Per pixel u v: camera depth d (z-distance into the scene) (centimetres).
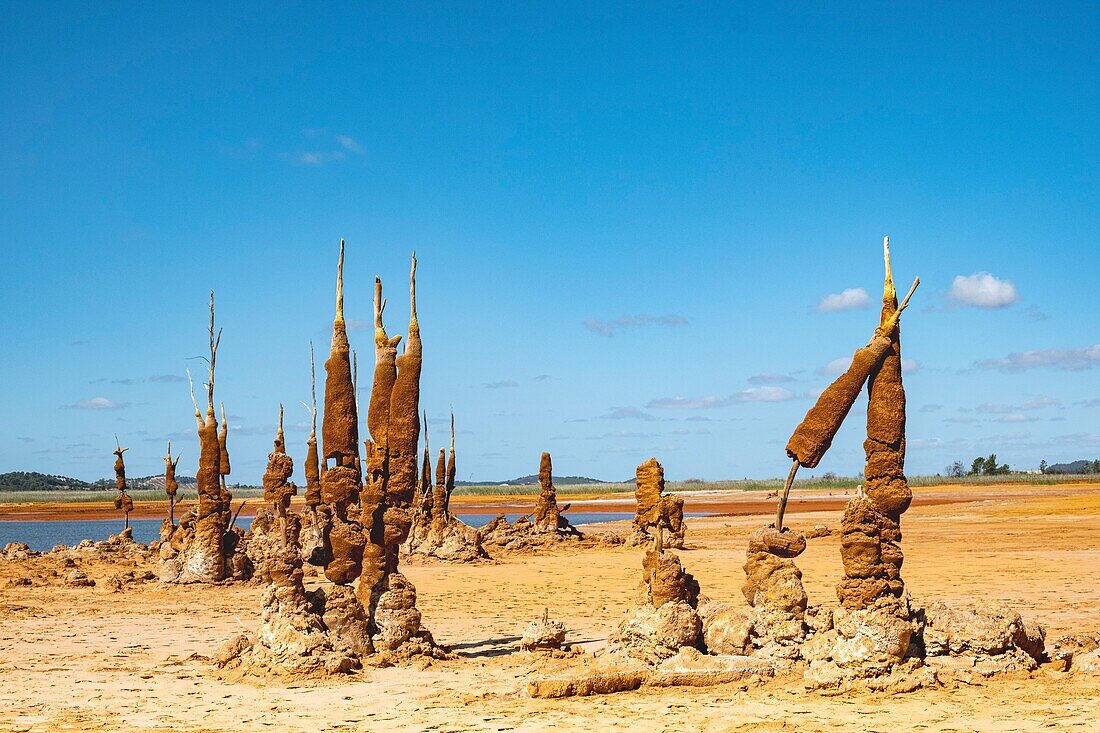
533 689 2008
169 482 5522
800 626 2144
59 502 18300
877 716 1762
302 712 1945
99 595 4053
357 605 2447
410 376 2580
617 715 1844
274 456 4728
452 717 1872
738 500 15200
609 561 5469
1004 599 3428
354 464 2612
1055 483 17050
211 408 4338
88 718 1922
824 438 2159
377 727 1814
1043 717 1719
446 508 6075
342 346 2636
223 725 1852
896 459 2064
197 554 4266
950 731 1650
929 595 3559
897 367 2092
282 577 2394
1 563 5447
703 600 2327
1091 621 2909
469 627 3131
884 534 2052
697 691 2023
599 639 2803
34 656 2642
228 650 2442
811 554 5356
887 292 2117
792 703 1884
